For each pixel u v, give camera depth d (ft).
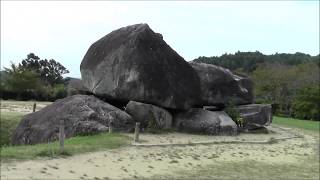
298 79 219.41
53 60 313.73
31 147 52.13
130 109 78.89
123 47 82.28
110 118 73.26
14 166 40.93
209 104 92.79
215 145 69.92
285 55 385.91
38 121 75.61
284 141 83.97
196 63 94.53
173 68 83.71
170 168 50.21
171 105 82.84
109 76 82.28
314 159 65.31
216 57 364.79
